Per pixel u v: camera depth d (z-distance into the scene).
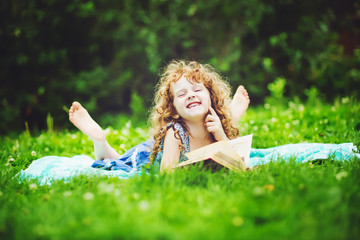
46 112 8.30
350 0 9.38
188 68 3.10
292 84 9.09
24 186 2.32
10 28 8.02
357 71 9.16
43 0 8.06
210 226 1.55
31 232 1.56
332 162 2.68
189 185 2.17
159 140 3.03
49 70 8.39
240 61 9.06
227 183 2.15
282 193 1.87
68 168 2.86
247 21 8.80
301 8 9.09
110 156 3.27
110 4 8.59
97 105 8.76
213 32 9.03
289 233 1.45
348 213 1.59
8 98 8.19
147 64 8.85
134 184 2.16
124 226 1.52
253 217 1.62
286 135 4.20
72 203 1.84
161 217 1.65
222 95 3.22
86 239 1.46
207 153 2.47
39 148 4.09
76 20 8.34
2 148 4.12
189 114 2.89
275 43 8.87
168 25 8.81
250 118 5.52
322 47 9.16
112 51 8.93
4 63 8.09
